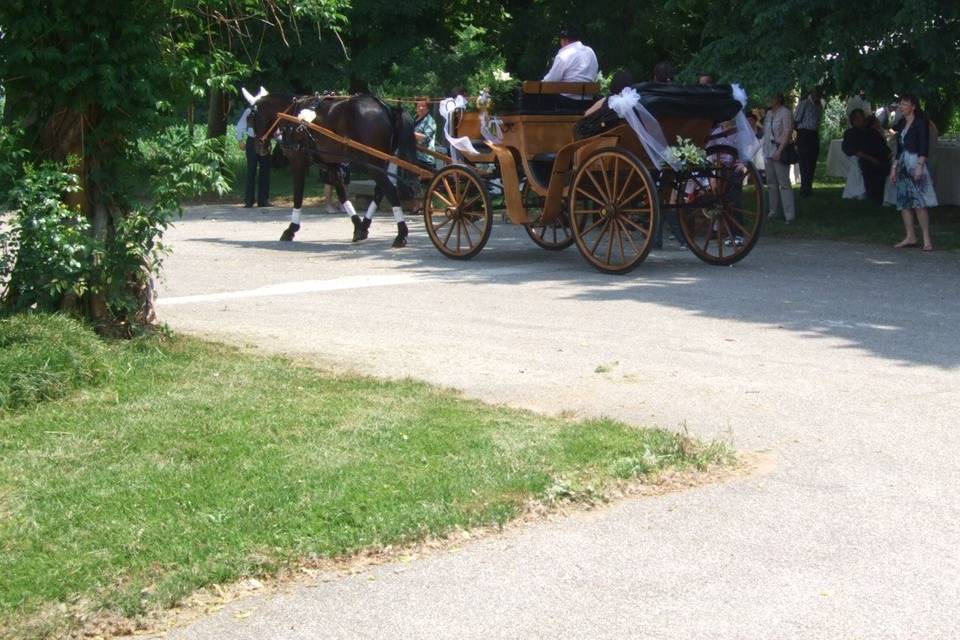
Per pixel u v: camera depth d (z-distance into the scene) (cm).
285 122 1702
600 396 766
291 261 1493
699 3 1892
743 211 1408
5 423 680
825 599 459
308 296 1193
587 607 455
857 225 1802
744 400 752
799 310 1077
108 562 484
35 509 541
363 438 646
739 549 509
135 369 805
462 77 2877
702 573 485
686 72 1716
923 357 873
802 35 1599
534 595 466
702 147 1360
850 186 2167
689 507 559
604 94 1455
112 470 594
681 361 865
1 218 877
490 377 819
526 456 613
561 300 1146
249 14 1005
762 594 464
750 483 592
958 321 1019
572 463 605
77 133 895
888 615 445
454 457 613
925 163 1520
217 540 505
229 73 945
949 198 2059
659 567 491
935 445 651
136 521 527
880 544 512
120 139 909
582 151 1351
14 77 870
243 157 3425
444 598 464
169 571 479
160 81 905
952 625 436
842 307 1092
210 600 462
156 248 936
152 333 922
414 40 2778
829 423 697
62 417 690
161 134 910
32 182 853
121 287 902
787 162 1853
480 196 1487
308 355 888
